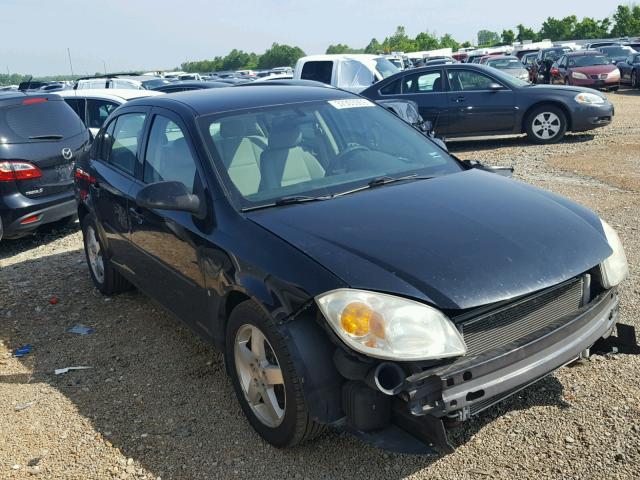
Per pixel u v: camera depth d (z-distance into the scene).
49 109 7.73
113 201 4.82
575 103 12.12
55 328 5.03
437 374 2.61
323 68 14.75
